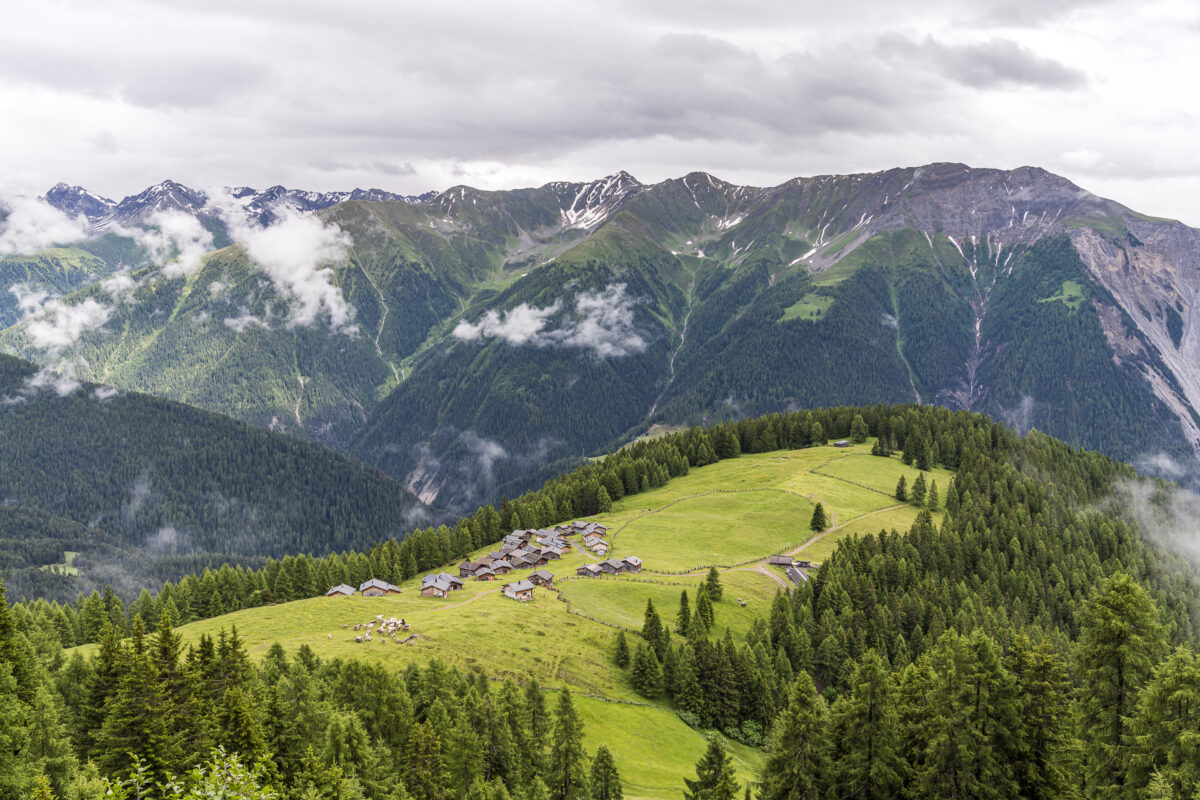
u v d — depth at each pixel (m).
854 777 62.91
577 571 177.88
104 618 167.25
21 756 59.53
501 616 140.88
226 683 81.56
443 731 85.56
